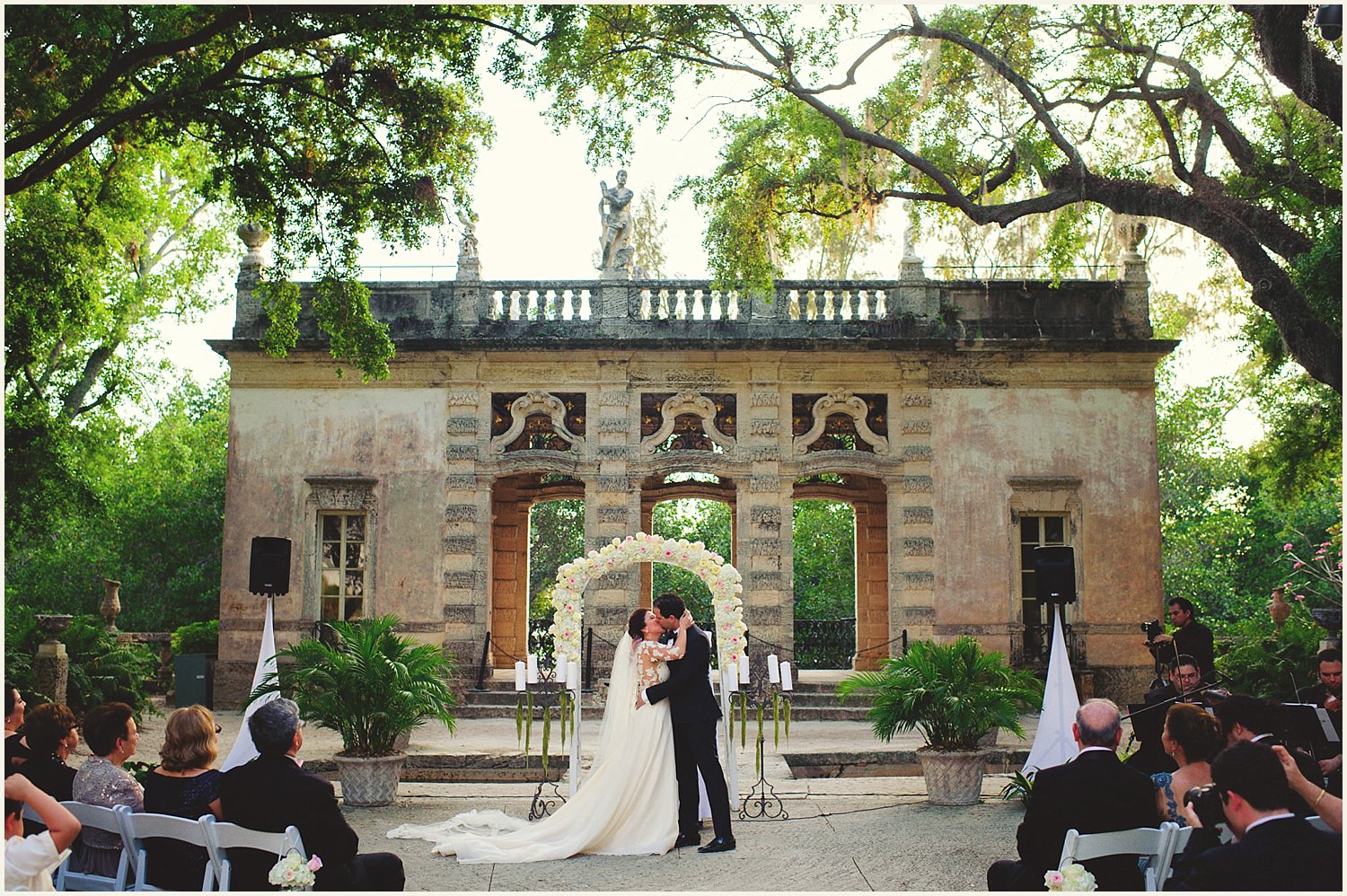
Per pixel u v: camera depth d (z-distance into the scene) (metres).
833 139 16.77
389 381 20.19
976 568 19.73
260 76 15.23
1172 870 6.00
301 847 6.01
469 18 13.87
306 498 19.94
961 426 20.02
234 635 19.69
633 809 8.95
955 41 13.96
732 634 10.79
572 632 10.67
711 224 17.17
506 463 19.95
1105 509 19.83
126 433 27.20
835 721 18.00
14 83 12.66
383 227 15.01
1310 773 6.64
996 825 9.86
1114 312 20.28
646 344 19.97
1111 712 6.48
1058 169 13.74
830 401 20.12
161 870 6.33
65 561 31.44
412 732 16.00
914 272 20.44
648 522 22.23
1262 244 12.91
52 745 7.16
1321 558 20.38
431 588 19.70
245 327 20.38
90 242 18.77
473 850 8.70
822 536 36.00
